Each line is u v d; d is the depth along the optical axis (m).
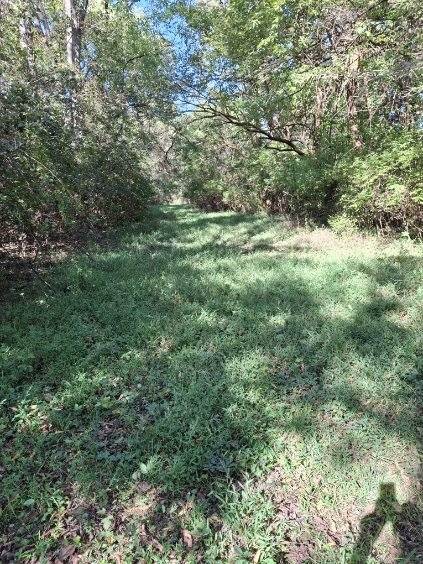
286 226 12.05
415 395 3.45
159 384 3.80
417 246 8.00
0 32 6.94
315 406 3.39
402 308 5.06
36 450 3.02
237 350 4.29
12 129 5.56
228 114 12.50
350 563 2.24
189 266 7.57
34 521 2.53
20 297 5.82
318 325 4.77
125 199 13.02
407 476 2.74
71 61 11.09
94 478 2.76
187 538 2.41
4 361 3.98
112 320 5.00
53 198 7.01
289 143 12.17
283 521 2.48
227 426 3.14
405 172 8.16
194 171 18.98
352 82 9.62
